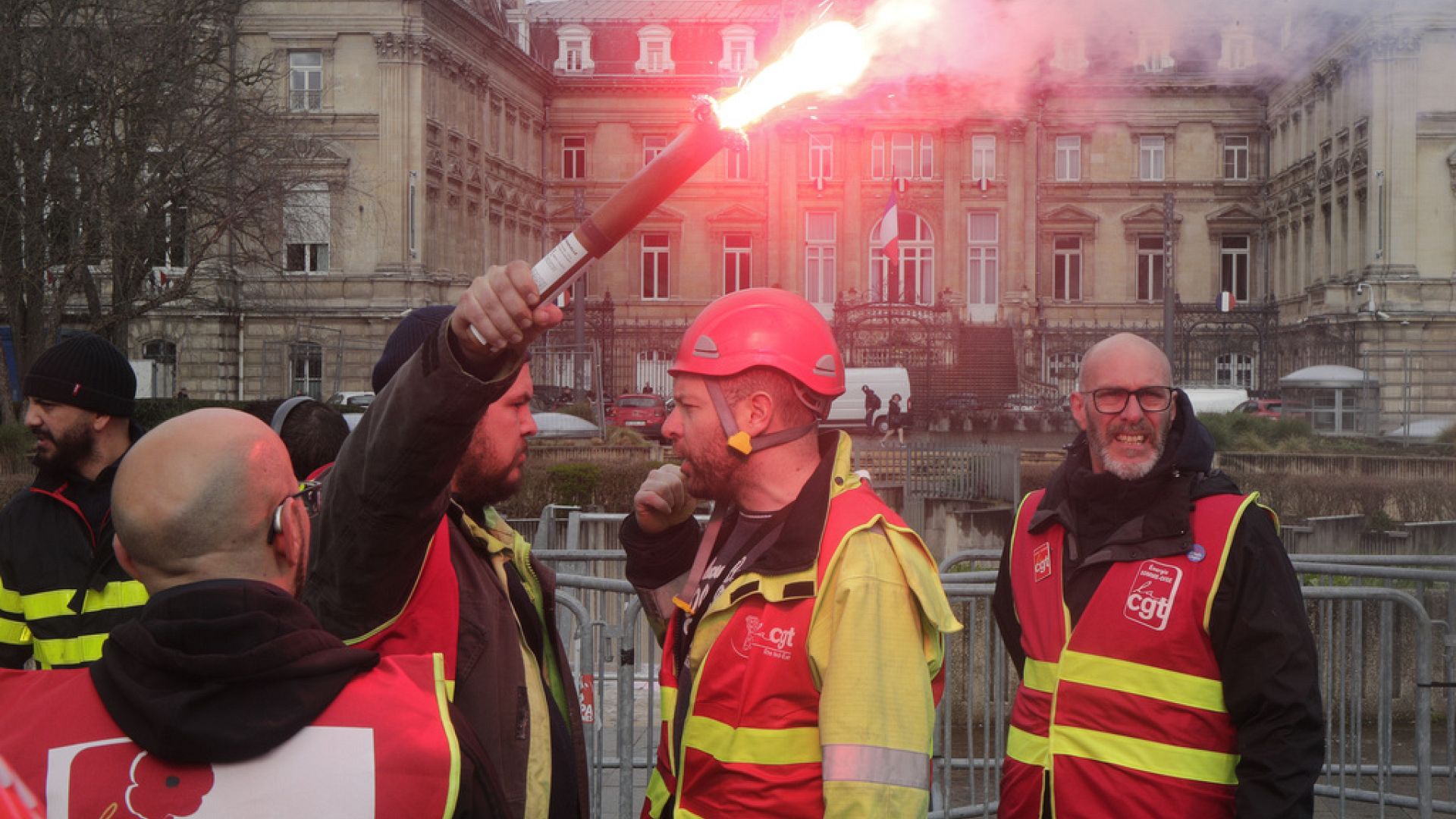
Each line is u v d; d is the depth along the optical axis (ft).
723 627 8.50
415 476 6.97
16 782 5.81
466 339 6.53
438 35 153.79
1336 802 21.95
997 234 190.08
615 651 18.15
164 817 5.76
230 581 6.20
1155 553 10.46
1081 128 187.21
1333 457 73.31
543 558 25.81
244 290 132.98
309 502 8.22
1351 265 149.69
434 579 7.99
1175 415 10.92
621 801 17.60
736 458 8.70
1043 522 11.22
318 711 5.98
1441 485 57.67
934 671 8.39
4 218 78.13
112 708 5.88
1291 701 9.87
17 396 81.97
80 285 84.48
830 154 192.13
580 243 6.02
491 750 8.17
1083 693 10.53
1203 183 186.09
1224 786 10.21
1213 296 187.11
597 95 198.49
